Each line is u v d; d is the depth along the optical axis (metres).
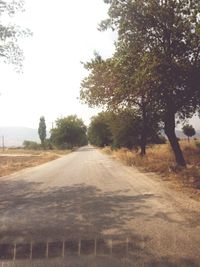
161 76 16.20
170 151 29.42
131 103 27.52
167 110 18.95
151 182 14.50
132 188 13.03
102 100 24.33
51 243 6.48
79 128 111.94
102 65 22.23
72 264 5.37
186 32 16.88
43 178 18.80
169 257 5.50
